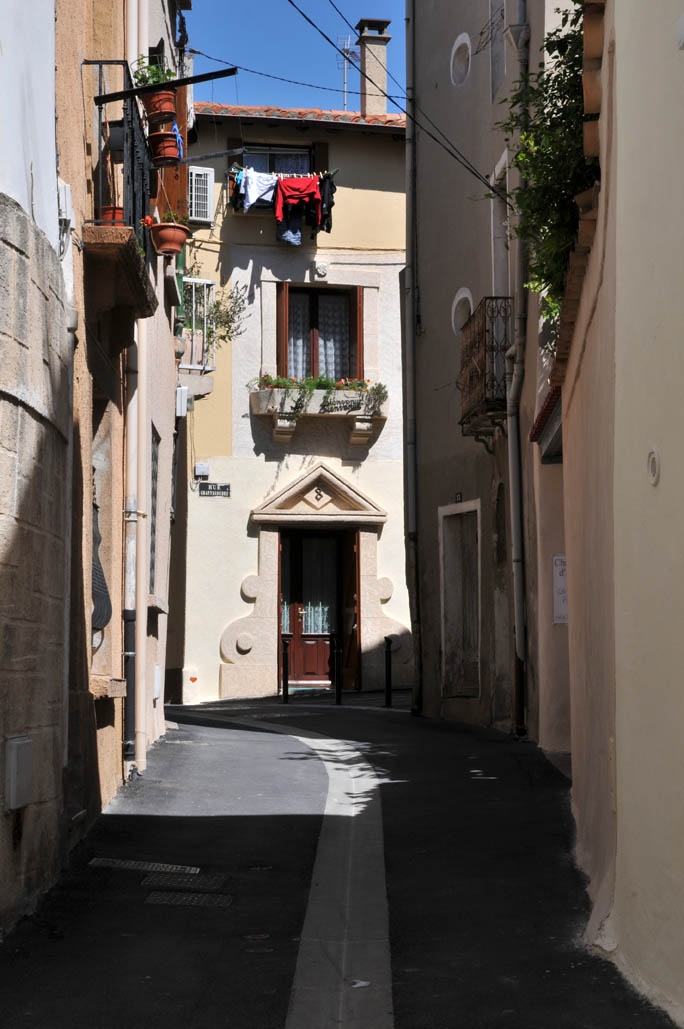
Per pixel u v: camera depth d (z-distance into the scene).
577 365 8.13
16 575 5.95
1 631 5.72
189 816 9.05
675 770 4.65
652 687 5.00
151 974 5.48
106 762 9.28
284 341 23.00
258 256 23.02
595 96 6.52
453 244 17.36
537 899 6.77
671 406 4.70
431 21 18.44
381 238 23.50
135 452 10.56
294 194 22.66
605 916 5.85
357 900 6.91
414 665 18.45
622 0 5.57
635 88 5.28
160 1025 4.82
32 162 6.42
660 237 4.82
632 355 5.37
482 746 13.17
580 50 8.42
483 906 6.68
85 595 8.30
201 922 6.38
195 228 22.78
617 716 5.74
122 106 10.18
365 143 23.58
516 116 9.20
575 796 8.88
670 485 4.72
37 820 6.45
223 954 5.84
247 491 22.78
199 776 10.69
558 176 8.14
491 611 15.77
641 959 5.06
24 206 6.21
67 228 7.41
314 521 22.84
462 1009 5.02
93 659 9.68
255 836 8.47
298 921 6.47
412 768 11.49
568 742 12.59
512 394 14.01
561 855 7.79
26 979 5.31
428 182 18.47
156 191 11.83
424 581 18.30
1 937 5.78
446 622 17.41
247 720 16.62
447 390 17.56
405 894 7.02
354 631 23.12
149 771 10.77
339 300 23.66
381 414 22.97
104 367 9.38
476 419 15.19
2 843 5.79
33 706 6.30
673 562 4.69
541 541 12.85
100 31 10.10
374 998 5.23
